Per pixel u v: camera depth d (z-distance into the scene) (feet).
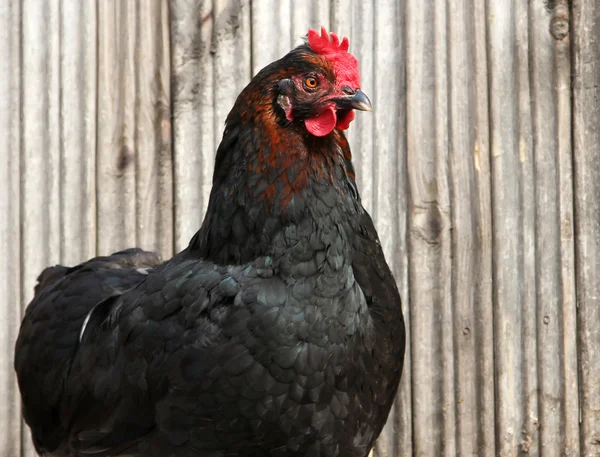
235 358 13.01
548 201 18.69
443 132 18.79
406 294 18.76
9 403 18.62
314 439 13.52
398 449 18.71
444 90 18.76
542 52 18.69
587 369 18.76
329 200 13.37
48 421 16.35
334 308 13.21
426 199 18.72
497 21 18.67
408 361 18.74
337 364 13.29
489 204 18.76
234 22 18.67
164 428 13.64
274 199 13.21
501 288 18.74
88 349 15.07
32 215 18.63
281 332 12.98
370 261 14.07
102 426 14.70
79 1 18.58
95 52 18.62
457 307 18.74
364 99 13.43
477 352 18.72
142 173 18.75
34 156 18.60
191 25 18.66
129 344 14.03
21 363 16.71
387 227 18.75
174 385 13.37
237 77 18.72
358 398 13.79
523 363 18.75
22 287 18.65
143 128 18.72
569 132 18.69
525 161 18.67
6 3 18.47
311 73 13.39
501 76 18.69
